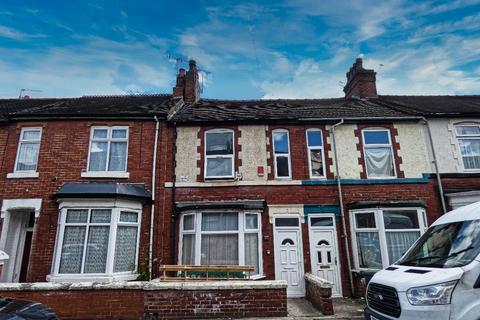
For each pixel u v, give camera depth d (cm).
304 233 1092
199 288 757
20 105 1490
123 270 1016
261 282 769
